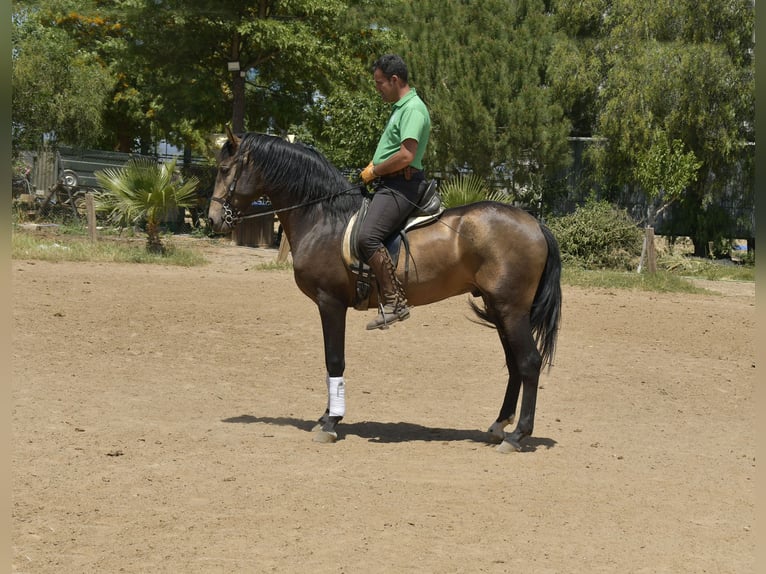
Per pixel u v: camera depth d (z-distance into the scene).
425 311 16.00
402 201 7.85
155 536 5.58
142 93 30.80
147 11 26.45
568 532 5.96
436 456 7.80
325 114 30.39
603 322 15.78
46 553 5.25
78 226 25.34
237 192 8.27
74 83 28.31
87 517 5.88
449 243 7.95
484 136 27.84
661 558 5.56
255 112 30.31
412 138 7.69
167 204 21.88
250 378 10.81
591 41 31.12
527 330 8.01
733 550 5.75
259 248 26.50
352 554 5.39
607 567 5.38
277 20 27.11
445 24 29.58
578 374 11.76
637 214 31.27
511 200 30.67
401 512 6.20
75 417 8.51
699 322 16.25
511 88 28.98
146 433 8.08
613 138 29.80
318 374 11.24
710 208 30.44
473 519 6.12
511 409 8.33
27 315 13.26
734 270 27.19
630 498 6.78
